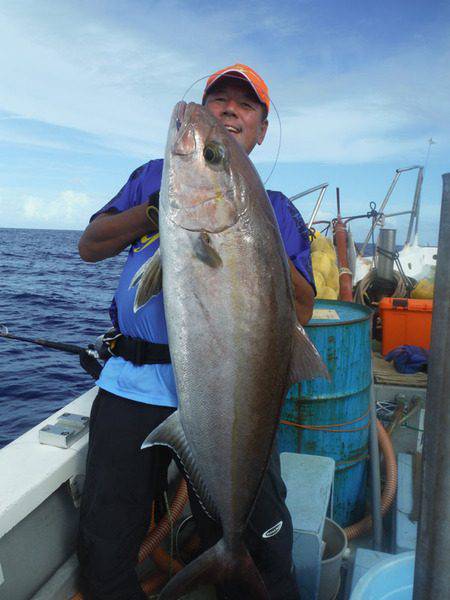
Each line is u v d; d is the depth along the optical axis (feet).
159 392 5.68
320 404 8.63
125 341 5.93
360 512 9.35
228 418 4.68
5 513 5.48
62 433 6.78
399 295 17.21
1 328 8.70
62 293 68.59
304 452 8.76
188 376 4.69
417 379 12.55
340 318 8.83
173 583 4.98
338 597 7.64
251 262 4.57
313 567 6.56
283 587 5.88
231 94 6.11
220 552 5.02
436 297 2.63
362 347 8.85
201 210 4.58
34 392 24.14
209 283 4.58
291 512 6.86
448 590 2.77
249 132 6.26
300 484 7.47
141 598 6.06
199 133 4.64
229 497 4.85
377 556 6.61
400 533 7.88
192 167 4.61
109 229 5.47
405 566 4.70
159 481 6.47
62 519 6.77
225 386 4.65
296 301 5.91
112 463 5.77
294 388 8.66
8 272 103.35
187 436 4.85
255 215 4.62
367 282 17.51
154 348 5.70
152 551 7.22
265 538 5.72
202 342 4.62
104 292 72.02
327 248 15.43
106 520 5.77
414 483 9.25
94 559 5.82
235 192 4.57
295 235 6.05
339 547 7.50
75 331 40.19
